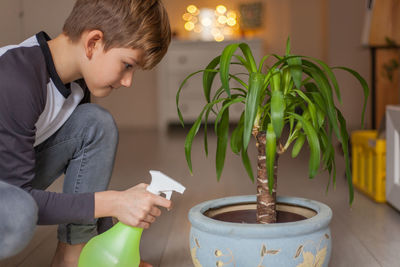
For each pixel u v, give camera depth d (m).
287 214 1.00
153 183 0.90
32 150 0.86
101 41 0.89
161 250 1.30
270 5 5.16
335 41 4.39
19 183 0.84
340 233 1.42
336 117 0.91
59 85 0.95
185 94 4.84
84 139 1.10
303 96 0.89
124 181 2.30
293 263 0.83
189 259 1.22
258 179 0.93
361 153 1.99
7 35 2.93
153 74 5.29
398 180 1.59
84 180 1.11
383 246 1.29
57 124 1.08
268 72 0.90
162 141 3.98
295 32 5.13
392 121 1.61
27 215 0.75
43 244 1.37
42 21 3.15
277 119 0.80
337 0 4.36
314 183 2.19
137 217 0.87
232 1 5.17
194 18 5.20
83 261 0.92
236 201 1.02
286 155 3.11
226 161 2.90
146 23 0.89
